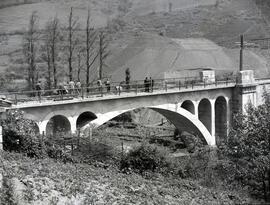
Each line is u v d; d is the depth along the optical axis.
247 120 28.19
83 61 70.19
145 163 25.50
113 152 26.84
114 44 84.00
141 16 119.44
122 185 21.38
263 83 46.28
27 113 27.52
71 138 27.20
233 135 27.42
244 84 43.31
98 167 25.06
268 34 94.44
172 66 68.38
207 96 41.06
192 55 73.56
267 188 25.55
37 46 69.06
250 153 25.83
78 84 33.91
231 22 103.69
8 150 23.83
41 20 97.88
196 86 40.25
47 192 17.86
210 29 101.75
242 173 25.14
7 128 23.92
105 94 33.34
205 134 40.44
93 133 29.66
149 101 35.75
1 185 17.34
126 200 19.06
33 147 24.30
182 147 39.06
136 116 56.72
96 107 31.69
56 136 27.30
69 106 29.80
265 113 27.38
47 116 28.61
